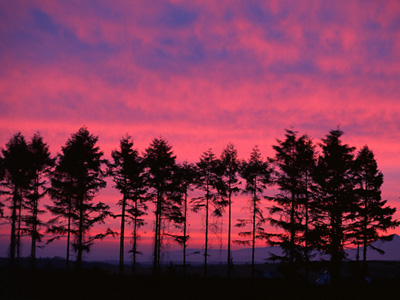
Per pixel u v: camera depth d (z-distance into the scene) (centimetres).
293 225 3269
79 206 3659
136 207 3850
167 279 3850
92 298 3075
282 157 3441
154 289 3466
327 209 3269
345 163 3278
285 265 3291
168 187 3919
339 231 3250
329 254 3281
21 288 3262
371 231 3681
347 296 3391
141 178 3888
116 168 3847
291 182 3366
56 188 3712
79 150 3747
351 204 3347
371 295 3459
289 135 3459
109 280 3619
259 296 3341
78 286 3362
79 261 3619
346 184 3297
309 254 3294
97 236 3703
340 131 3341
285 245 3269
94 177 3759
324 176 3291
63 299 3014
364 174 3862
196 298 3266
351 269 3741
